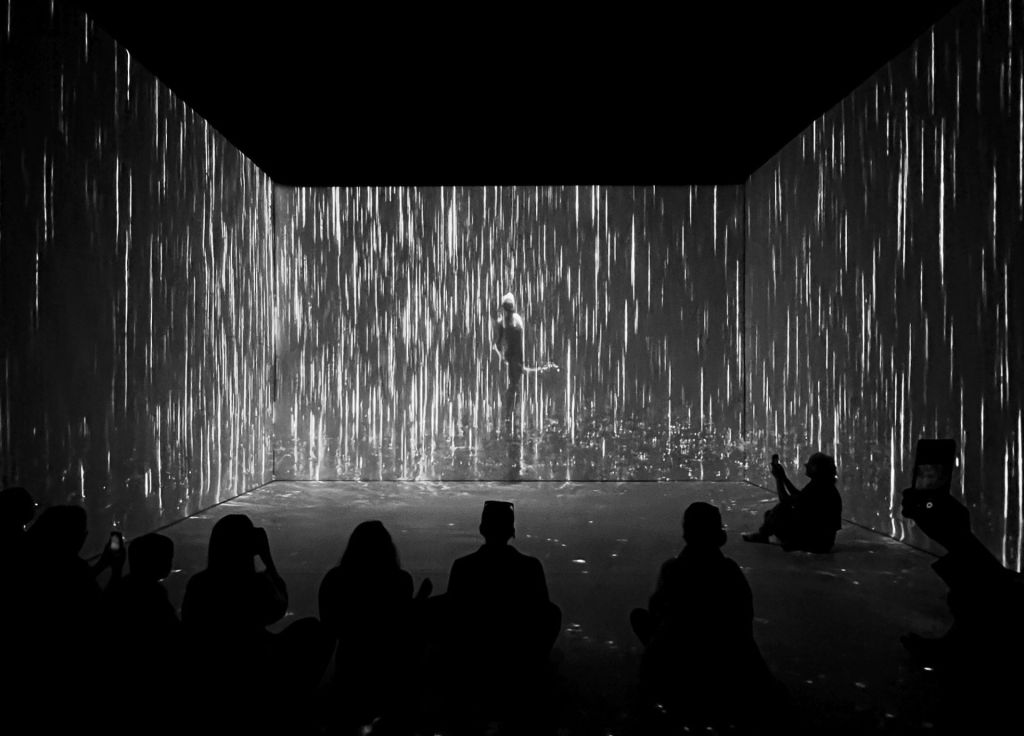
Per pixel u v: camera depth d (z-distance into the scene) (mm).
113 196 4473
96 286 4285
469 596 2361
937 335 4289
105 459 4406
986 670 2291
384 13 4137
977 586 2332
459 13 4180
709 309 7988
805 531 4402
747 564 4137
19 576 1996
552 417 8016
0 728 1908
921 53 4445
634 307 8016
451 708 2270
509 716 2211
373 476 8008
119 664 1921
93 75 4219
